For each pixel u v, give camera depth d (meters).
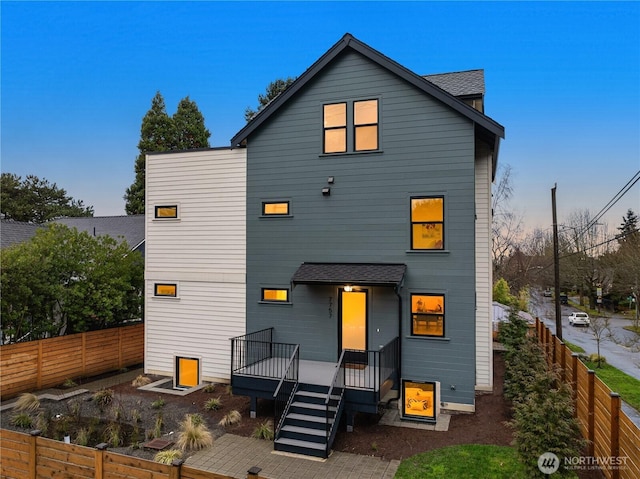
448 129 10.43
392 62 10.73
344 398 8.99
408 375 10.45
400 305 10.52
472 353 10.05
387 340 10.69
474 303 10.10
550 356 12.91
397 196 10.83
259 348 12.06
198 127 30.30
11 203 34.41
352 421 9.06
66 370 13.11
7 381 11.55
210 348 12.86
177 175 13.36
